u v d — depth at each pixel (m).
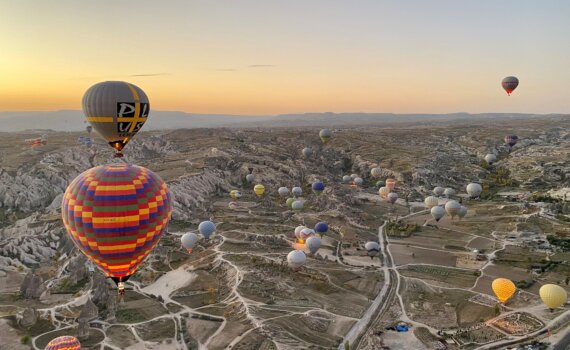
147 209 48.75
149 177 50.84
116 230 47.25
